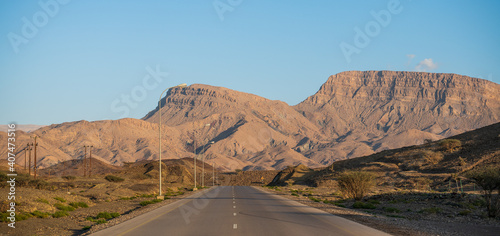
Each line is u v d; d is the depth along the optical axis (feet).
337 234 64.23
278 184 438.40
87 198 165.48
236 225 75.41
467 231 74.02
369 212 112.68
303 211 106.63
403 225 79.66
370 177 167.63
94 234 66.39
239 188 337.31
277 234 63.98
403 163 322.55
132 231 68.85
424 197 145.69
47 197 129.59
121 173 498.28
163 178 497.46
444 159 301.84
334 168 388.37
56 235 72.74
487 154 270.87
